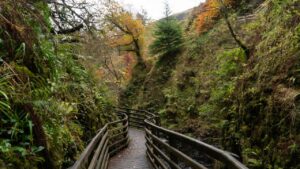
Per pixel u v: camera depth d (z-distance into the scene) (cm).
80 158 318
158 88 2194
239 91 870
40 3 477
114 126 1211
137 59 2734
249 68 880
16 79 352
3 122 325
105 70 1961
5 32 351
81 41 888
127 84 2678
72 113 657
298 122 507
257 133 657
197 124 1329
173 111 1684
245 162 642
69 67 700
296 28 635
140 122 1786
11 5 376
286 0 714
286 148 513
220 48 1532
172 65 2192
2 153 301
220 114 1048
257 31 995
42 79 405
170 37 2202
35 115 354
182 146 1077
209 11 1772
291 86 578
